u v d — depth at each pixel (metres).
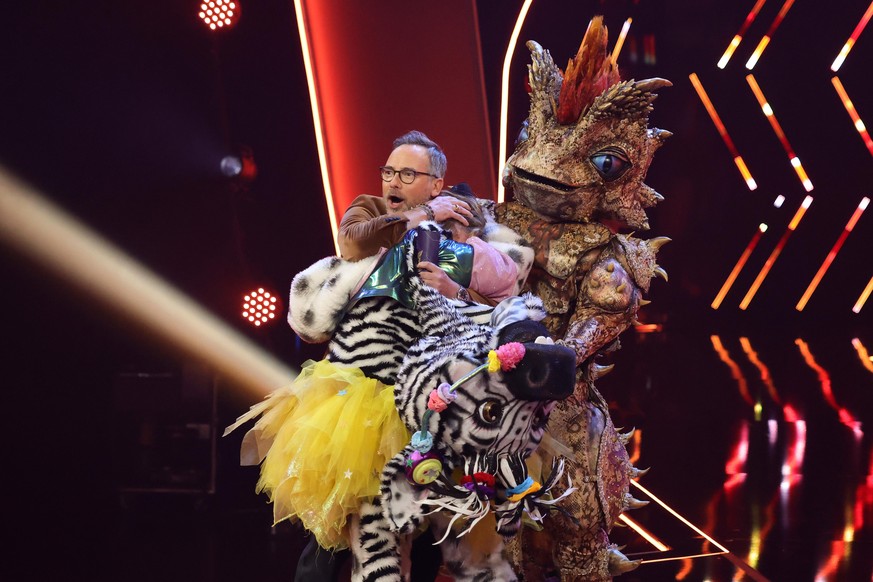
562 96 8.97
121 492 14.80
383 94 16.00
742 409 24.64
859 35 38.28
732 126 38.88
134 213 15.88
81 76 15.70
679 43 38.19
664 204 39.34
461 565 7.77
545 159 8.99
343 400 7.65
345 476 7.39
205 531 13.34
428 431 7.27
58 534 13.03
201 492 14.60
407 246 8.05
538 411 7.58
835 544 12.95
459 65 16.31
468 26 16.19
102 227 15.88
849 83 38.56
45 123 15.76
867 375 29.09
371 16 15.81
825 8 38.19
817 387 27.39
